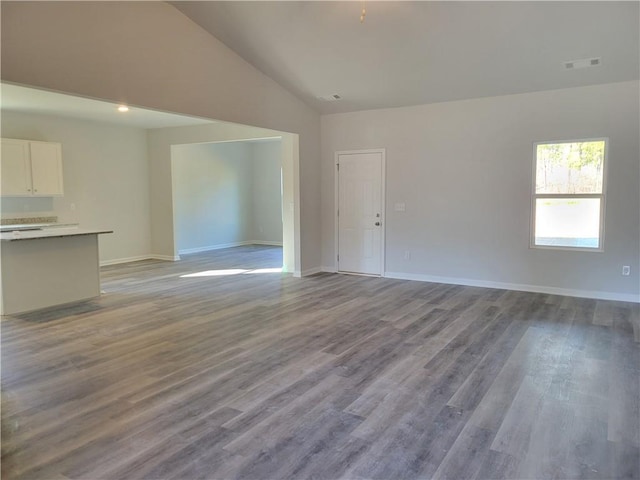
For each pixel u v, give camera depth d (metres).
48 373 3.41
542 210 5.83
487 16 4.28
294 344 4.00
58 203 7.70
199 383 3.22
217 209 10.83
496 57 4.98
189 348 3.92
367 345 3.96
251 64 5.62
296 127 6.73
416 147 6.60
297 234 7.09
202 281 6.83
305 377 3.30
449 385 3.16
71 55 3.67
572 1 3.95
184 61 4.69
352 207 7.25
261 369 3.46
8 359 3.69
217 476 2.17
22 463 2.29
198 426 2.64
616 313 4.89
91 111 6.99
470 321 4.65
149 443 2.46
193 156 10.15
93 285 5.62
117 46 4.02
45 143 7.19
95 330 4.44
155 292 6.08
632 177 5.24
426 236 6.65
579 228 5.64
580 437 2.50
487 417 2.72
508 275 6.09
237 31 4.91
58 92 3.65
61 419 2.73
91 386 3.18
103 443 2.47
